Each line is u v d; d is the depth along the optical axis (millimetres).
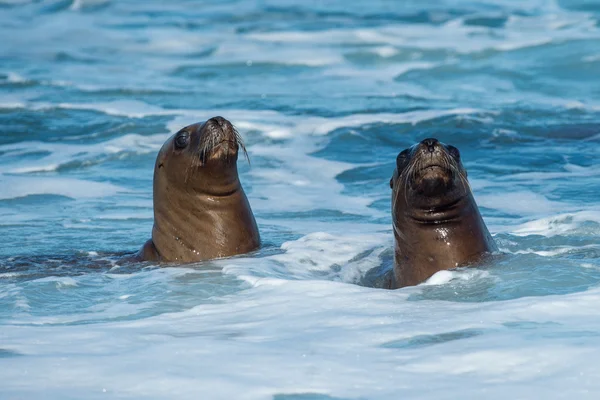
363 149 64375
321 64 101688
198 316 27344
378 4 132375
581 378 19328
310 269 35812
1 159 63094
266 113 76500
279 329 24938
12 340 24234
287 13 128625
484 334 23172
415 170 31281
